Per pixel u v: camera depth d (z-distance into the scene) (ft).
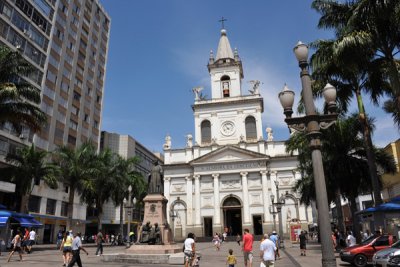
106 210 215.31
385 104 75.46
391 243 51.29
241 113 182.39
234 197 171.22
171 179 180.14
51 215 138.72
